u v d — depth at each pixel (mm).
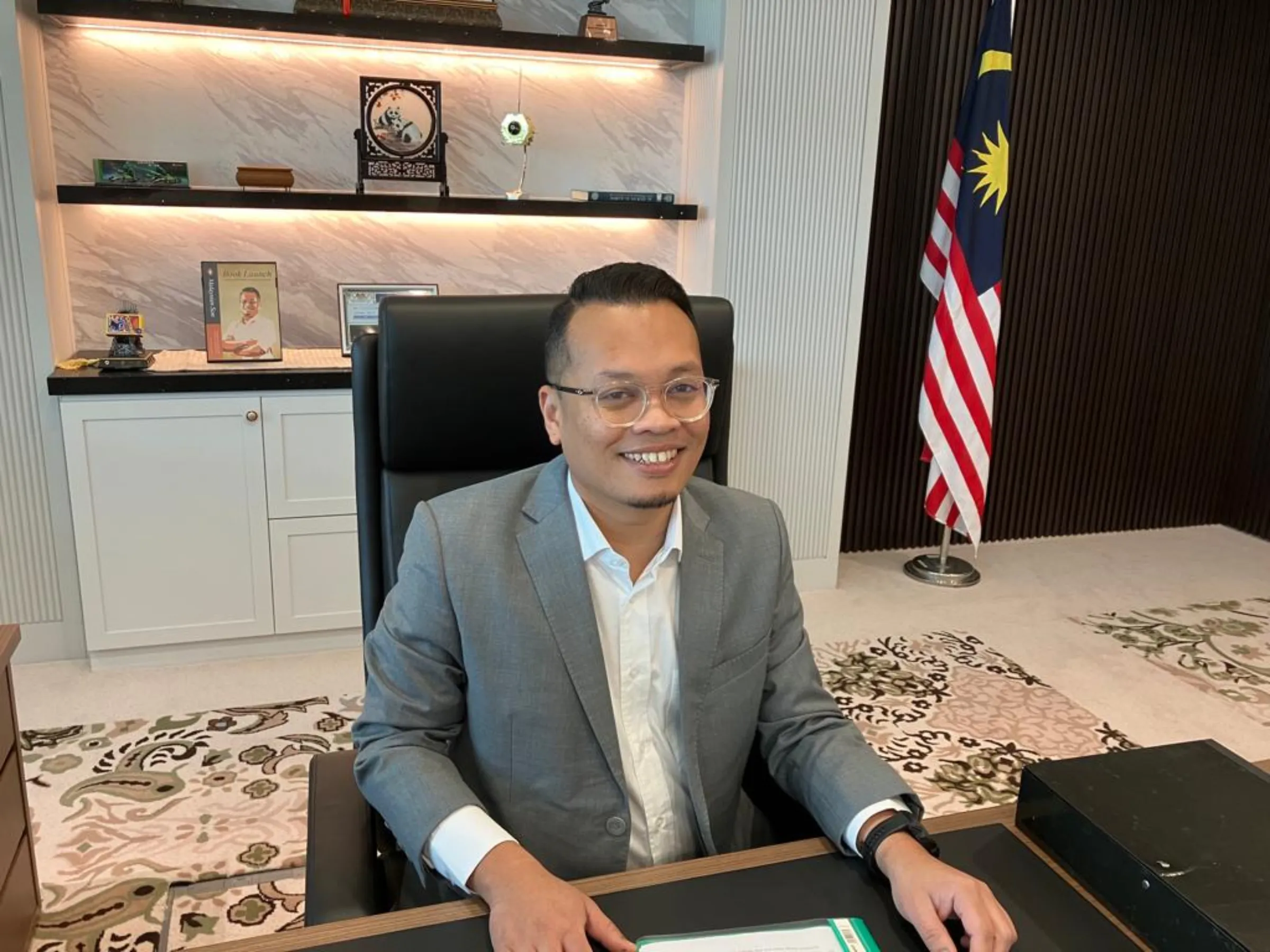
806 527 3668
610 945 836
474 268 3438
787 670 1215
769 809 1255
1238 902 829
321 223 3248
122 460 2748
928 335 4004
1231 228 4391
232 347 2934
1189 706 2896
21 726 2576
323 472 2924
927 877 907
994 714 2805
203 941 1836
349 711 2713
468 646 1077
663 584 1138
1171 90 4113
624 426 990
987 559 4176
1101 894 923
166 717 2646
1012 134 3918
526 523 1116
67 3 2660
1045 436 4359
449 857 959
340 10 2951
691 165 3475
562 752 1083
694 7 3400
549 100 3404
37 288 2701
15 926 1746
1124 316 4336
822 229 3402
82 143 2980
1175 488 4699
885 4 3277
